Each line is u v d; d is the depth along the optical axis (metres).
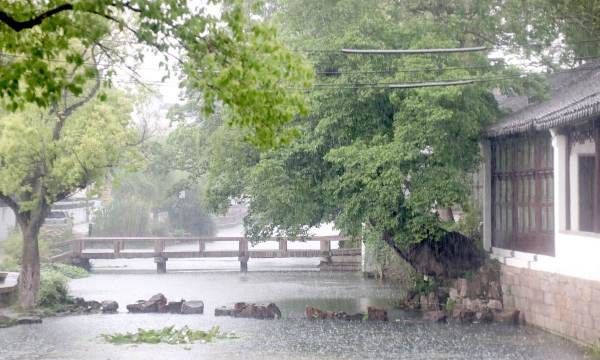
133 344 35.66
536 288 38.84
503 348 33.62
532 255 39.84
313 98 43.22
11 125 41.03
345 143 44.19
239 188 50.66
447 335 37.47
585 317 33.41
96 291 56.00
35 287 45.22
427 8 49.44
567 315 35.28
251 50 16.95
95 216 93.62
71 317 44.25
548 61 46.25
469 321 41.78
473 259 44.94
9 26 15.70
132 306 46.44
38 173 44.28
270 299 52.41
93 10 16.30
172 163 63.09
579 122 33.88
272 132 17.66
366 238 46.38
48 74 16.86
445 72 41.28
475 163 44.00
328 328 40.28
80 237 78.88
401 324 41.38
